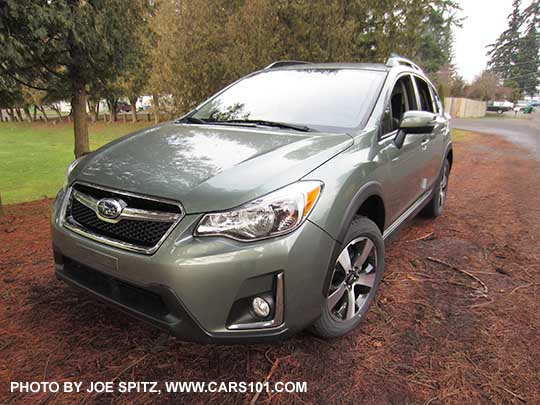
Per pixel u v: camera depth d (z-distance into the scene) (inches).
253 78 142.9
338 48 344.8
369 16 408.2
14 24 158.6
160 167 83.9
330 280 82.8
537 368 88.9
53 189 284.8
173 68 406.3
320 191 80.1
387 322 104.8
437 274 134.1
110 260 77.7
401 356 91.7
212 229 71.3
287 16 339.6
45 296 113.5
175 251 70.9
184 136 103.3
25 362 86.8
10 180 323.6
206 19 420.5
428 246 159.5
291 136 98.3
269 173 77.9
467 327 103.5
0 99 188.1
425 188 157.2
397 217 129.3
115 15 191.6
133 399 77.4
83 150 237.9
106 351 91.0
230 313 73.0
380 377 84.8
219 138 99.0
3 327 98.7
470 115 1555.1
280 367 86.9
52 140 781.9
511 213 210.8
